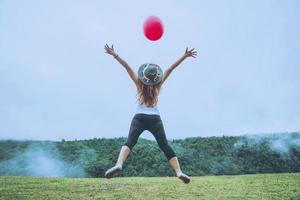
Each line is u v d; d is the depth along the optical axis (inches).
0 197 399.2
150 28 231.5
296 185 478.6
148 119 205.6
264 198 409.7
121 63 215.9
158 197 406.6
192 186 465.1
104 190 438.6
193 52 221.3
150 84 211.6
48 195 411.2
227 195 420.8
